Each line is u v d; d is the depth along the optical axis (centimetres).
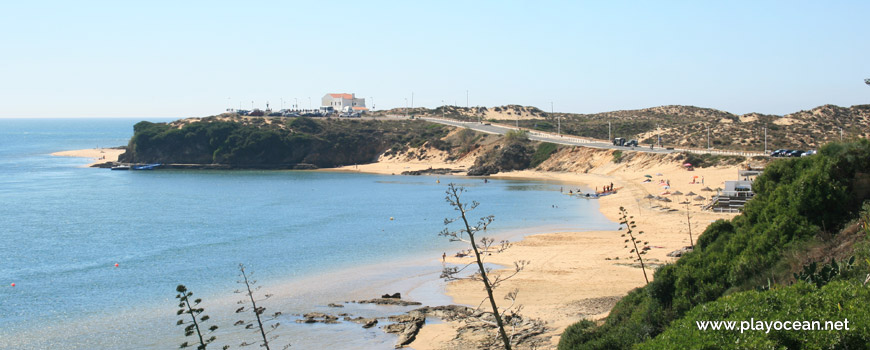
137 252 8231
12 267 7431
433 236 9138
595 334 4147
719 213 9856
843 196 4531
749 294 2997
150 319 5491
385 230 9719
